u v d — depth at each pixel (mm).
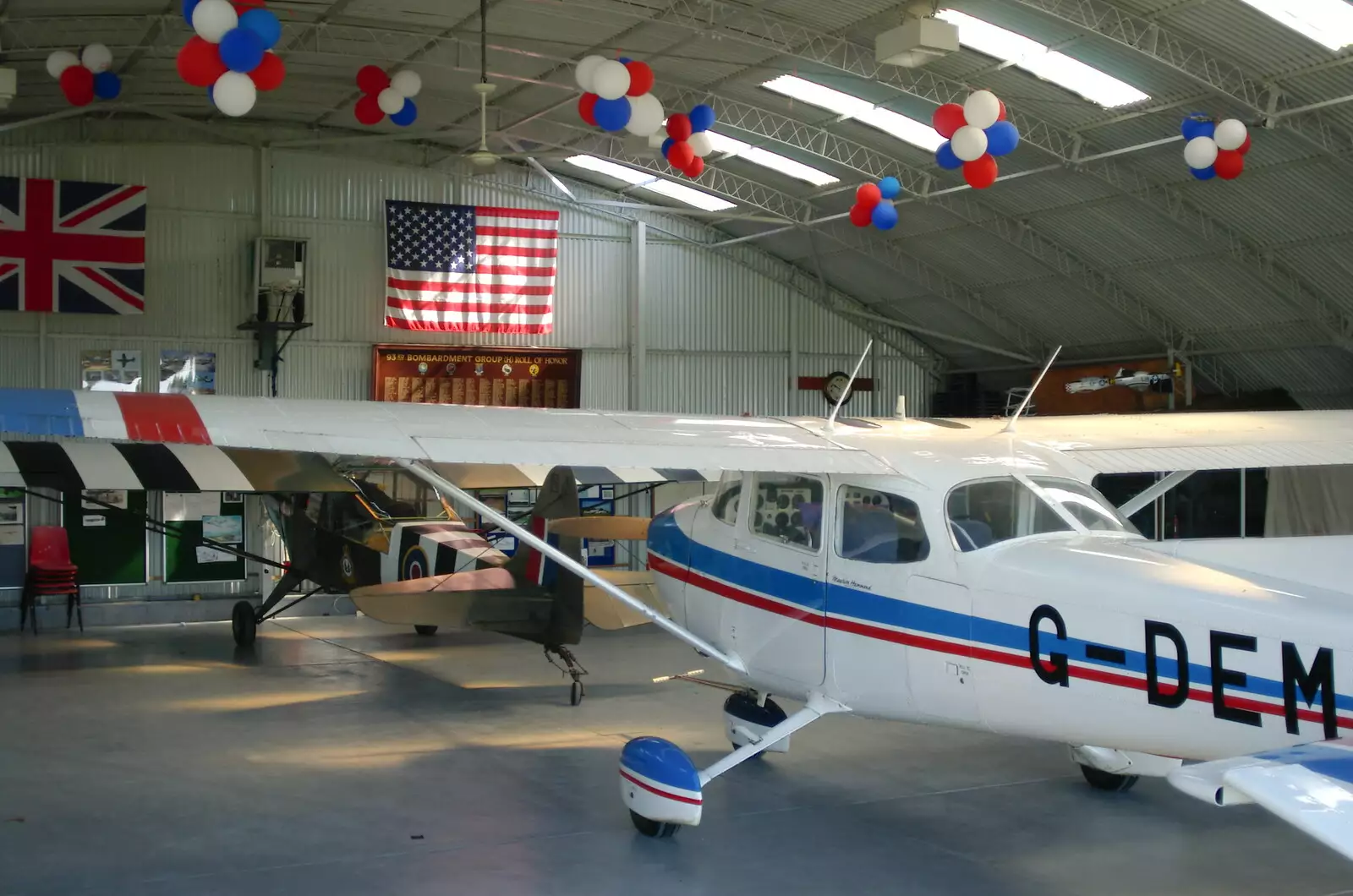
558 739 9016
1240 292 15633
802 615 6605
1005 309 18969
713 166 17562
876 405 20938
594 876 6035
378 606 9438
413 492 12672
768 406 20250
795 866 6211
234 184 16672
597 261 18891
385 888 5840
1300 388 16500
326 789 7594
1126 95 13148
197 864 6168
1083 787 7715
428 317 17328
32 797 7387
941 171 15914
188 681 11320
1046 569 5555
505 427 5867
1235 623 4898
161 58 14031
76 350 15805
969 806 7297
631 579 9836
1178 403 17375
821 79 14320
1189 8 11344
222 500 16156
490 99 16062
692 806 6387
